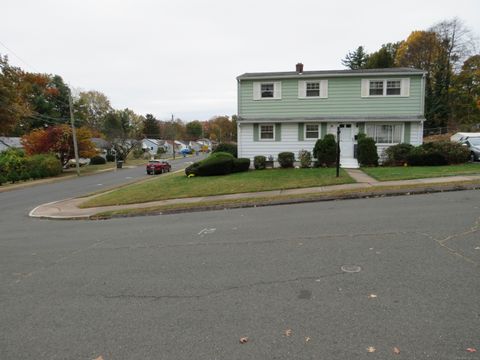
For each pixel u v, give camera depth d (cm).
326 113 2070
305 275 471
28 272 566
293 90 2094
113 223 986
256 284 452
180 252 619
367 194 1052
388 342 309
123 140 5953
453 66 4631
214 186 1475
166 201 1267
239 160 1969
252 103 2139
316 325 344
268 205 1058
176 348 320
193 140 12519
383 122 1995
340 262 509
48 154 3612
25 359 315
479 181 1111
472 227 642
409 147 1797
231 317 370
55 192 2200
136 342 333
